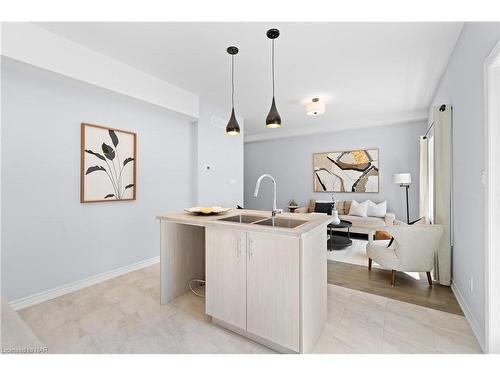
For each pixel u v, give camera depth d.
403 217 5.06
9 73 2.13
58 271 2.46
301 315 1.50
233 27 2.13
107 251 2.88
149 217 3.35
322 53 2.56
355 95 3.81
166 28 2.16
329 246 4.17
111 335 1.79
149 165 3.35
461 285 2.26
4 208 2.12
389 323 1.94
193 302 2.30
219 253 1.84
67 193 2.52
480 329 1.73
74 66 2.37
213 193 4.25
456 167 2.43
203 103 4.02
